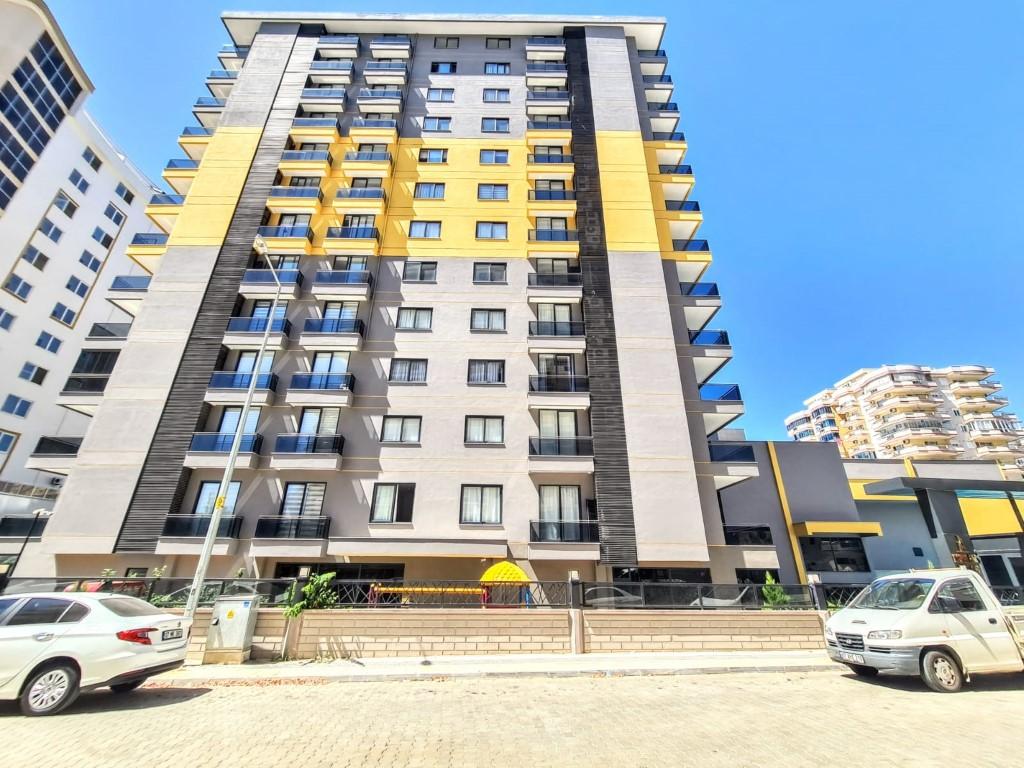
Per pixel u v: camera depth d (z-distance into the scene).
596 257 23.30
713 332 22.53
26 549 17.52
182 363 20.39
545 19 29.28
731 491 23.17
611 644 11.35
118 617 7.31
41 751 5.19
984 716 6.23
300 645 10.70
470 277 23.48
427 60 29.36
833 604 13.06
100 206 40.66
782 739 5.53
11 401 32.72
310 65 27.59
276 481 19.30
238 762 4.97
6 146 31.78
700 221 24.94
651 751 5.21
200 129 26.19
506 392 21.09
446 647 10.96
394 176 25.77
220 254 22.58
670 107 28.45
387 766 4.87
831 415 82.25
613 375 20.88
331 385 20.53
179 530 17.89
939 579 8.45
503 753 5.21
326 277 22.59
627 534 18.22
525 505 19.17
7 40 30.81
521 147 26.77
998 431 66.31
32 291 34.84
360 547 17.80
